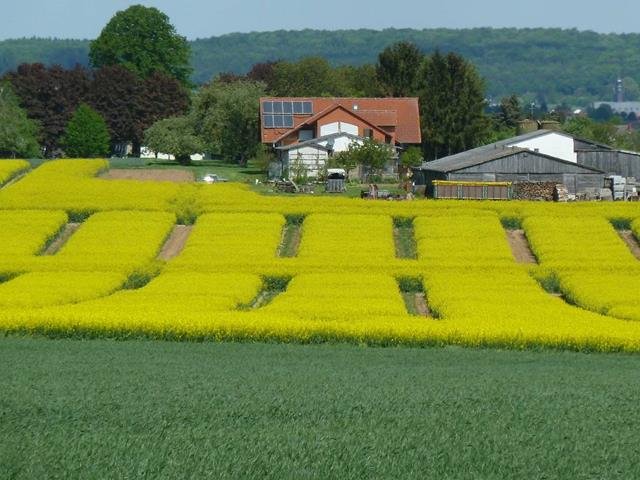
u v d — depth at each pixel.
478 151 129.12
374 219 87.88
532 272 69.25
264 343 47.72
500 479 22.50
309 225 85.88
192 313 51.16
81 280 65.19
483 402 31.11
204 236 82.19
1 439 25.55
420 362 42.50
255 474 22.55
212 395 31.94
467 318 51.38
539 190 105.56
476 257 75.44
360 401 30.91
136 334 48.34
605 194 104.75
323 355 44.22
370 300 57.75
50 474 22.45
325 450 24.45
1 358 41.75
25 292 59.75
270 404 30.27
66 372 37.59
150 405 30.14
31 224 84.31
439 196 103.94
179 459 23.59
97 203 92.31
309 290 61.38
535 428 27.42
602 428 27.64
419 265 70.56
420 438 25.86
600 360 43.91
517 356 44.72
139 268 69.56
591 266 70.50
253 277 66.50
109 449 24.41
